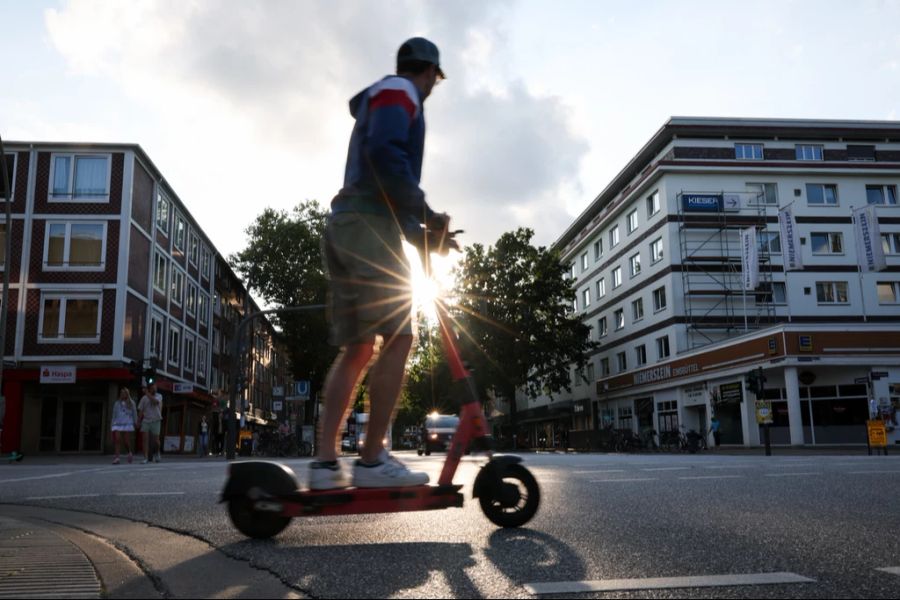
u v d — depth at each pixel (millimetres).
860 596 2086
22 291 32688
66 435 33406
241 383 35406
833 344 32312
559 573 2395
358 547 2879
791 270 40812
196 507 4488
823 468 8500
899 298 42656
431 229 3303
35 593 2158
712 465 9695
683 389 41125
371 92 3195
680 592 2135
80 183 33625
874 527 3471
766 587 2197
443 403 60656
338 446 3178
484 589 2170
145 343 36188
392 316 3141
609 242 52750
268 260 56250
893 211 43219
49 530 3549
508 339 49719
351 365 3203
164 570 2477
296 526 3494
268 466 3113
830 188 43406
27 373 32062
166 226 39781
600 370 54656
